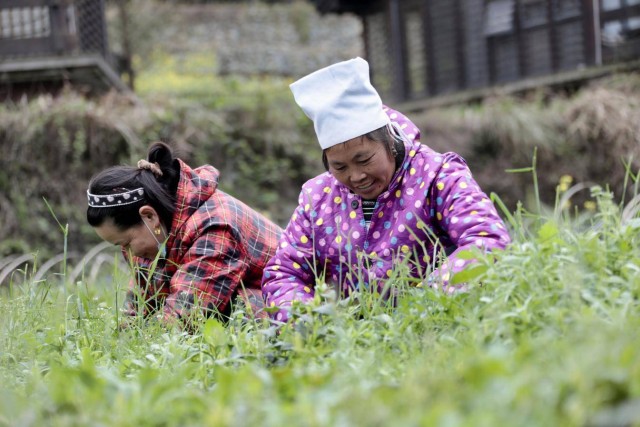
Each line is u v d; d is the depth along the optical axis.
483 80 18.09
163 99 13.62
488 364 1.96
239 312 3.56
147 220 4.23
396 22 19.27
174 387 2.39
